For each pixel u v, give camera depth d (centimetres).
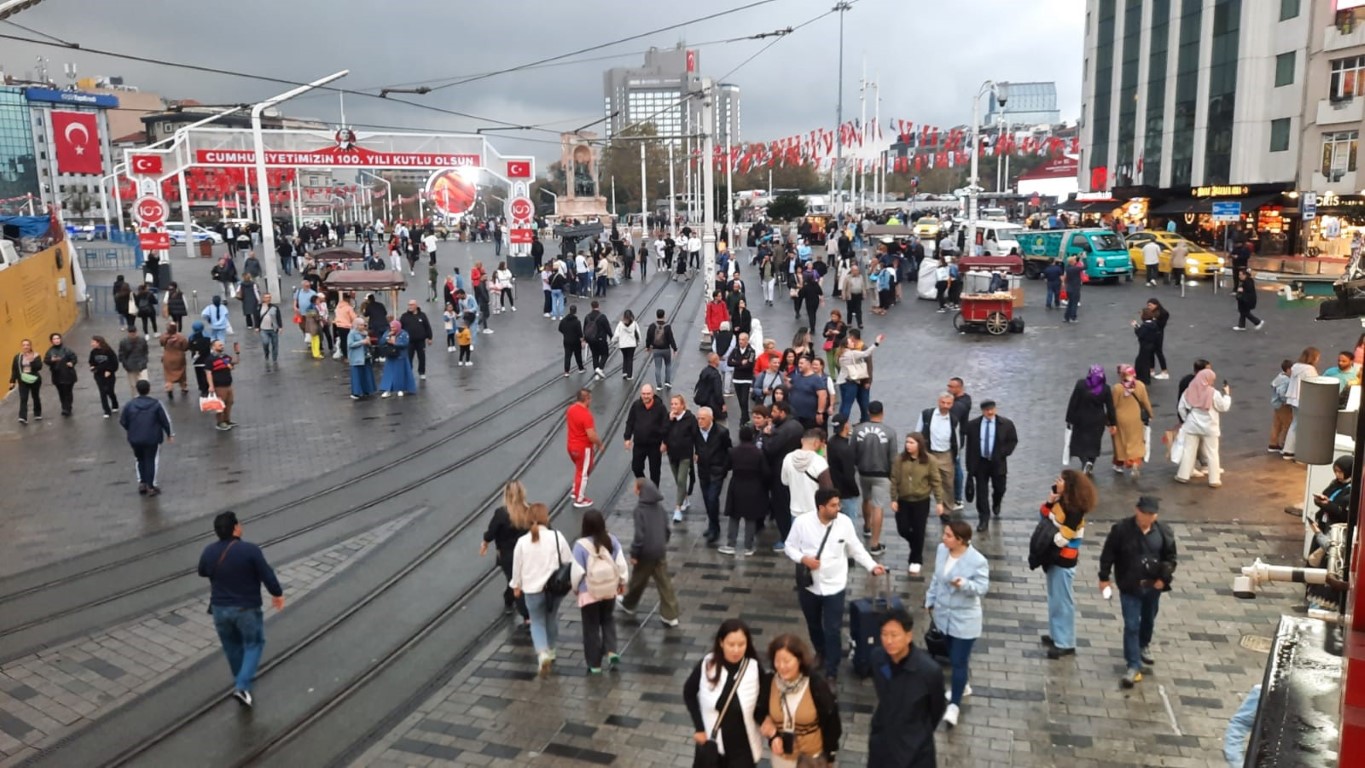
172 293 2683
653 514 951
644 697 828
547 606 881
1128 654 814
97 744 770
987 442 1176
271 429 1733
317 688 858
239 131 4212
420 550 1166
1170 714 768
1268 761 262
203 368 1931
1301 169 4294
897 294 3136
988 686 820
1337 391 596
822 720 604
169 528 1233
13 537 1207
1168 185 5175
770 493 1155
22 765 741
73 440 1688
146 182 4122
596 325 2109
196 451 1595
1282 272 3484
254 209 10862
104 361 1850
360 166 4353
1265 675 326
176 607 1015
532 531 871
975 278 3019
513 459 1527
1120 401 1362
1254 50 4497
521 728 784
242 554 821
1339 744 243
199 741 776
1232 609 951
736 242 5991
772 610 995
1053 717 768
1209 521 1190
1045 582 1036
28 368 1812
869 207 9288
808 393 1429
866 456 1117
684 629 959
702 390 1576
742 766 609
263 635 841
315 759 750
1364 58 3981
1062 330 2570
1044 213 7144
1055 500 862
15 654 912
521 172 4472
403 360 1988
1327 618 383
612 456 1562
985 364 2139
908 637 603
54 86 15212
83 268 4734
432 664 901
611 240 4700
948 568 769
